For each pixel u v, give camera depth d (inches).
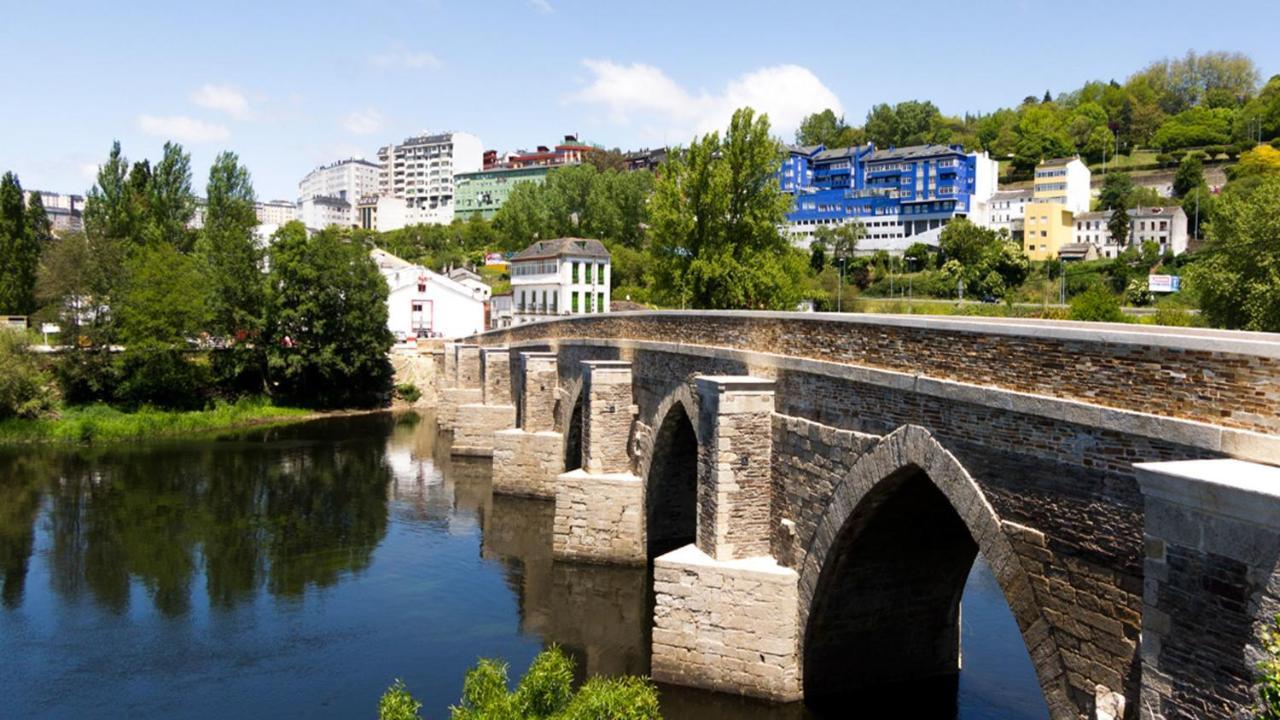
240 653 1154.0
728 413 938.7
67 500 1921.8
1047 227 4918.8
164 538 1649.9
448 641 1184.2
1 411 2699.3
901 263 4448.8
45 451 2465.6
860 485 776.3
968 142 7421.3
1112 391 537.3
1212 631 405.4
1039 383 591.8
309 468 2283.5
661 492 1416.1
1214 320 2003.0
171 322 2992.1
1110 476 532.1
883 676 949.8
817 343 873.5
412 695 1029.8
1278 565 374.0
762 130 2358.5
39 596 1359.5
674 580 957.8
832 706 917.8
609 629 1217.4
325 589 1385.3
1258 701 382.3
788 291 2409.0
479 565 1492.4
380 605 1316.4
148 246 3366.1
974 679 986.1
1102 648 536.1
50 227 4426.7
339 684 1066.7
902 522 828.0
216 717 987.9
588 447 1439.5
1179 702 422.9
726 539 948.0
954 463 655.8
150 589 1387.8
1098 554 539.2
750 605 919.7
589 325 1692.9
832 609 898.7
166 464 2309.3
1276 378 444.1
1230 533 396.2
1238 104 6879.9
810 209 6343.5
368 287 3403.1
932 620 956.0
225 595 1362.0
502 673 600.1
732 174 2363.4
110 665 1123.3
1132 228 4564.5
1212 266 2005.4
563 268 3855.8
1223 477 405.7
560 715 552.1
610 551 1416.1
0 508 1847.9
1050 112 7298.2
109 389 3009.4
